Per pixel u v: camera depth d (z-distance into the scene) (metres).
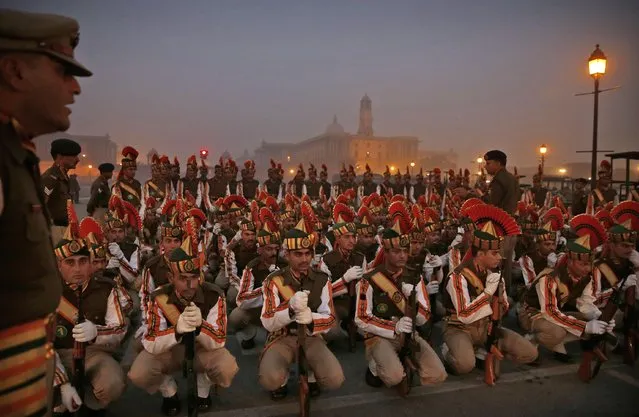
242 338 4.95
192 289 3.19
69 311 3.35
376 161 109.50
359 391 3.91
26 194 1.35
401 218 3.98
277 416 3.48
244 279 4.85
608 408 3.61
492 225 3.93
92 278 3.44
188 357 3.03
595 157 11.25
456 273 4.11
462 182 15.45
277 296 3.74
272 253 4.88
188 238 3.23
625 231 4.44
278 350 3.68
